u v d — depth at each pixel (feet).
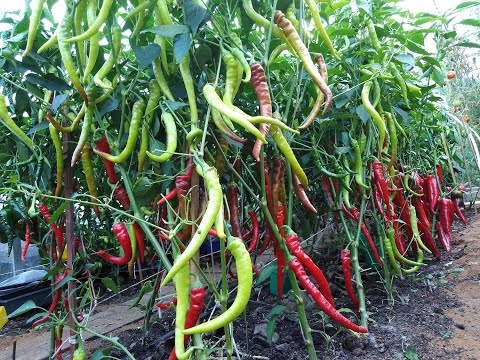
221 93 5.96
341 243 11.73
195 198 6.11
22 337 11.54
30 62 6.64
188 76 6.03
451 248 14.29
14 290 13.55
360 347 7.64
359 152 8.88
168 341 8.20
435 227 15.01
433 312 9.01
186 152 6.24
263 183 6.54
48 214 7.42
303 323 6.78
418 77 13.39
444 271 11.72
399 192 11.73
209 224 4.40
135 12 5.95
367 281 11.51
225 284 5.43
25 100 7.05
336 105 8.58
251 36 7.79
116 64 6.21
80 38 5.25
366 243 11.39
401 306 9.54
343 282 11.57
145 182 6.19
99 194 8.64
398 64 9.81
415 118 12.50
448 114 17.24
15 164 7.55
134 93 6.43
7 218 8.18
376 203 10.00
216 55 6.56
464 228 17.42
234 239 4.82
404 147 13.23
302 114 8.70
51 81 6.43
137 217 5.98
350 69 9.16
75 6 5.66
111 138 6.54
